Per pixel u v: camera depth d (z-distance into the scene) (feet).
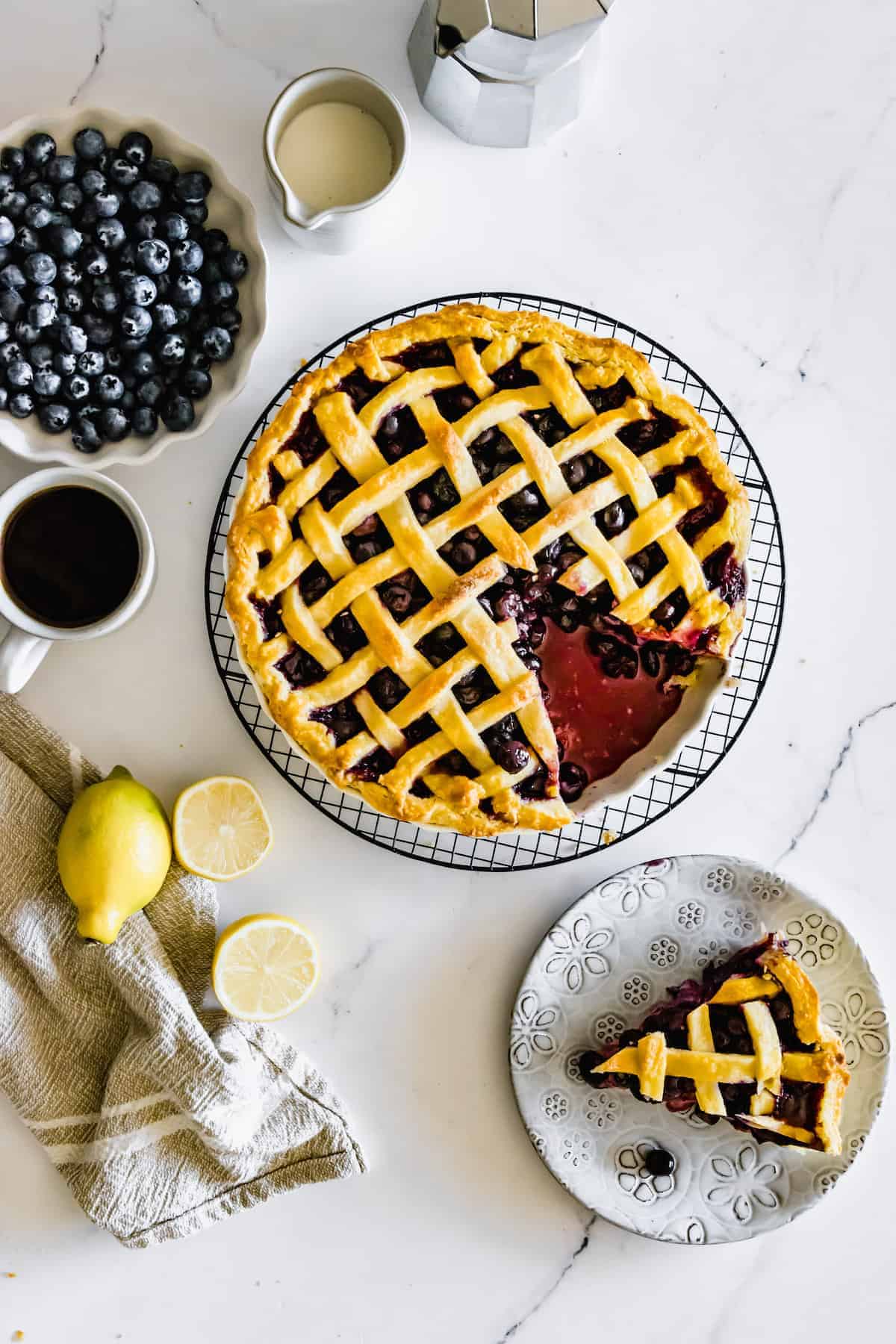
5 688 3.12
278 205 3.29
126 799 3.15
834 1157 3.33
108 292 3.10
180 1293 3.38
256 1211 3.39
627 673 3.18
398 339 3.06
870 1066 3.34
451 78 3.19
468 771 3.06
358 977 3.37
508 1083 3.39
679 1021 3.28
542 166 3.38
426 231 3.37
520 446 3.03
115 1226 3.25
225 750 3.34
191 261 3.14
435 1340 3.41
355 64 3.34
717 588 3.10
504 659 3.02
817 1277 3.44
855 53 3.43
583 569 3.05
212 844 3.24
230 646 3.34
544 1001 3.33
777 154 3.43
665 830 3.40
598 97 3.39
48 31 3.30
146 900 3.19
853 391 3.44
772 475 3.43
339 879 3.36
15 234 3.08
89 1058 3.30
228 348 3.18
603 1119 3.35
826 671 3.43
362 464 3.03
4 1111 3.33
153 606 3.33
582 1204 3.36
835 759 3.43
